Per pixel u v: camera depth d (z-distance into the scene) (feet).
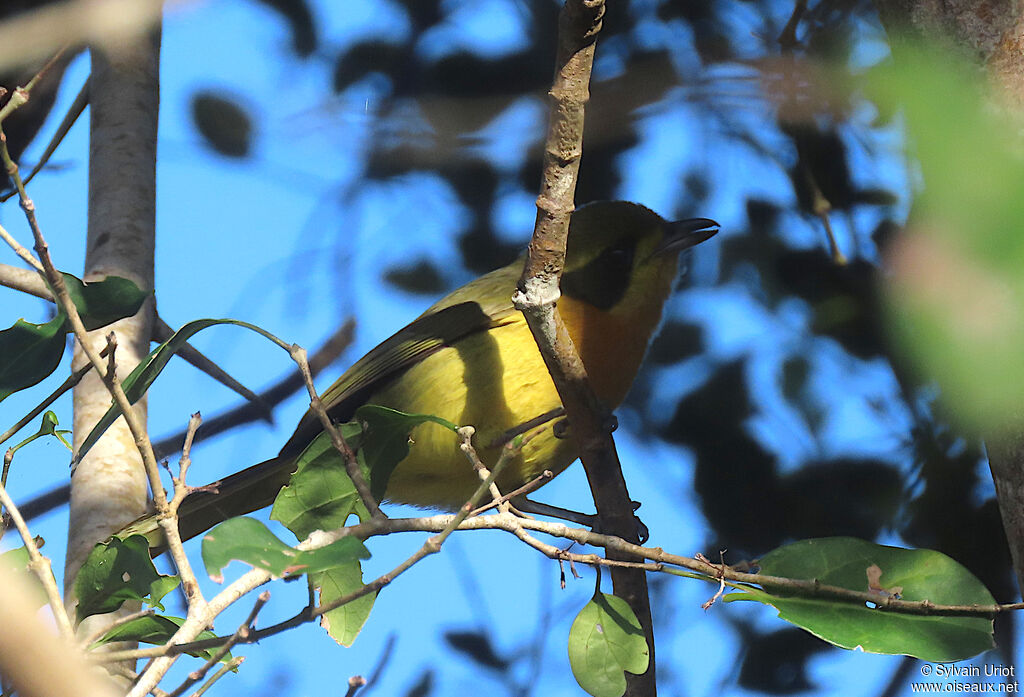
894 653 18.69
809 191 37.76
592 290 34.12
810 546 20.20
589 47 19.54
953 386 7.39
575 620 20.97
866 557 20.04
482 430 31.78
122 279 21.57
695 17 35.83
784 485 36.24
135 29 10.61
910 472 35.27
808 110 28.30
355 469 19.61
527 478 32.76
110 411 20.71
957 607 19.13
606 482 25.02
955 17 17.08
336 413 33.40
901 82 7.84
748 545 36.24
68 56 34.42
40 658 6.69
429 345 32.27
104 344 28.71
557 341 23.22
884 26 18.24
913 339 7.52
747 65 31.01
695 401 37.27
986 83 16.67
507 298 32.63
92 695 6.73
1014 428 17.92
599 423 24.59
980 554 34.27
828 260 37.42
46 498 32.55
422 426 32.01
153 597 19.48
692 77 32.76
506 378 31.68
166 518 17.53
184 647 16.83
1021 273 7.22
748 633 37.11
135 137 32.14
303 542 17.81
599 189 39.91
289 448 33.40
